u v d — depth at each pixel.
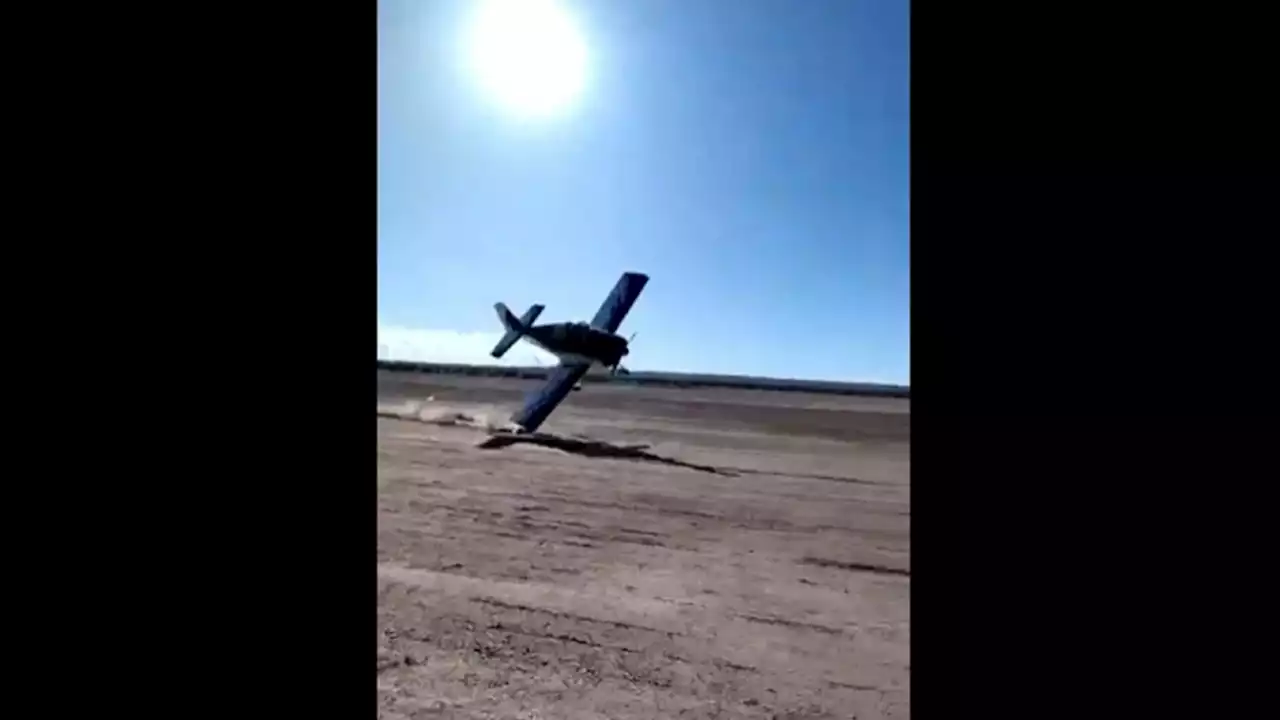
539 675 4.46
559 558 7.09
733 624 5.39
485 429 16.27
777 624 5.41
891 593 6.23
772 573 6.73
